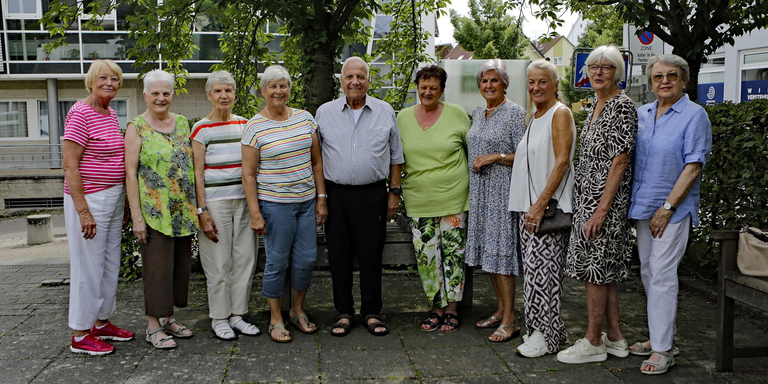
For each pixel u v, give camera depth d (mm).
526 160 3832
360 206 4109
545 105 3814
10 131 20391
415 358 3750
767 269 3297
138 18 6676
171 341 3949
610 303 3764
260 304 4965
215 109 4031
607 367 3590
